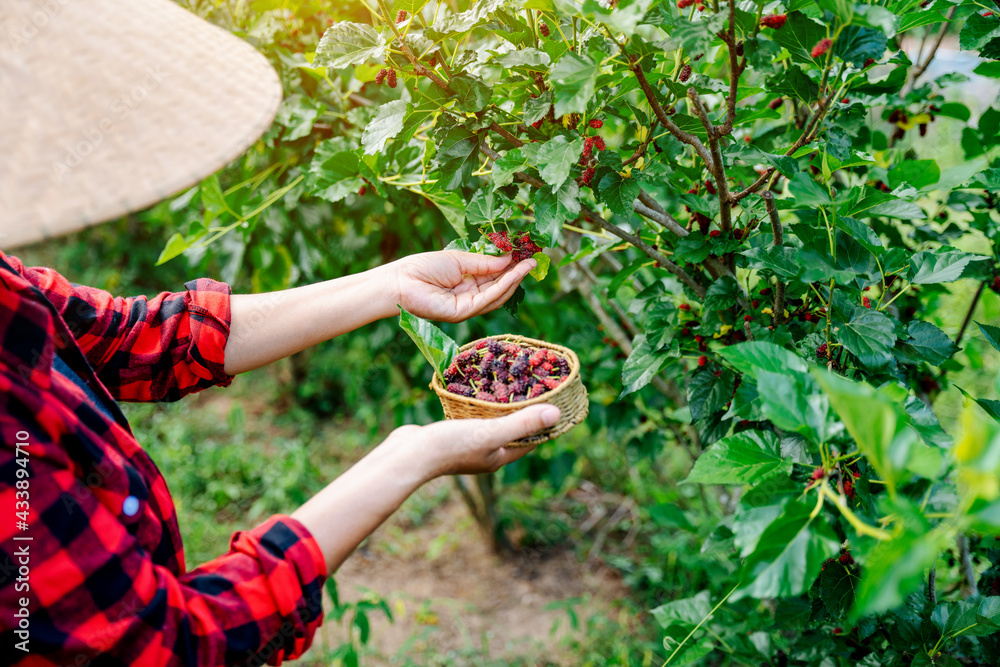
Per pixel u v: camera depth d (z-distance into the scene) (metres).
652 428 2.34
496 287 1.20
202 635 0.71
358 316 1.15
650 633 2.62
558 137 0.97
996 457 0.52
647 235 1.37
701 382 1.25
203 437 4.20
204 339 1.07
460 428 0.90
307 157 1.90
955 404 2.60
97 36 0.62
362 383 3.21
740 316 1.25
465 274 1.21
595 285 1.82
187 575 0.78
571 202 1.01
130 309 1.06
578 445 3.65
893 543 0.58
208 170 0.63
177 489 3.53
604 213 1.62
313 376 4.57
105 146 0.60
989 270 1.45
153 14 0.69
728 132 0.96
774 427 1.24
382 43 1.01
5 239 0.54
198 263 2.30
